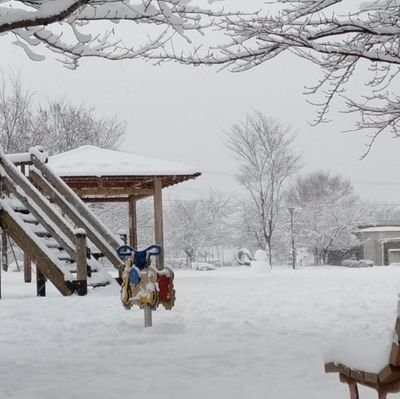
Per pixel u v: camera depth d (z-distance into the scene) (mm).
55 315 8711
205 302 9984
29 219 12617
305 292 11719
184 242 52656
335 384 4457
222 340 6344
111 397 4199
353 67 8469
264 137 40125
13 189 12094
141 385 4527
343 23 7582
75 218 13492
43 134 36500
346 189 51406
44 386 4539
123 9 6309
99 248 13289
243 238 54438
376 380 2918
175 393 4273
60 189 13805
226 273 22469
